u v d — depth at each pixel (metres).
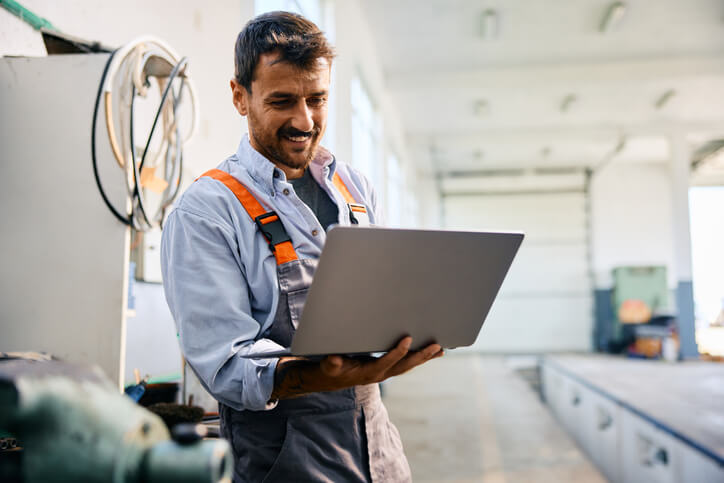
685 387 5.53
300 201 0.95
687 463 3.12
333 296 0.68
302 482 0.87
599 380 6.14
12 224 1.17
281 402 0.89
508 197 12.06
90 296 1.15
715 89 7.86
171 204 1.56
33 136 1.19
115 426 0.37
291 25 0.90
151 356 1.61
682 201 9.12
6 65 1.19
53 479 0.36
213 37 2.27
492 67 7.24
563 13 5.90
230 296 0.85
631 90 7.92
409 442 4.46
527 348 11.57
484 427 5.02
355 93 5.45
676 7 5.82
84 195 1.17
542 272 11.73
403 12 5.77
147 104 1.74
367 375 0.78
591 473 3.77
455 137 9.88
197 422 1.14
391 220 8.06
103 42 1.61
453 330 0.83
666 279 10.50
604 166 11.48
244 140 1.01
